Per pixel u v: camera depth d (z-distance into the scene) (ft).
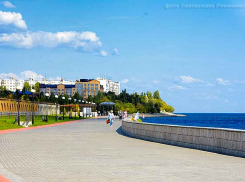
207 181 29.66
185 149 57.00
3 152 51.39
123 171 34.88
